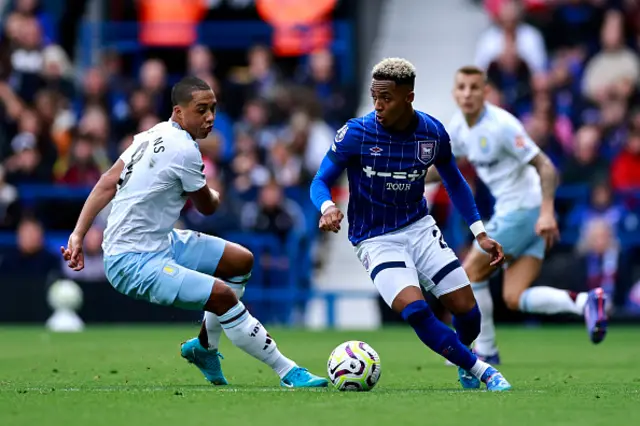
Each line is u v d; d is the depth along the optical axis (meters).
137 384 25.02
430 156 23.25
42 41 71.75
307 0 81.25
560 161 62.66
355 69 83.81
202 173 23.80
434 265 23.23
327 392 21.84
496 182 33.19
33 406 19.36
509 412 18.47
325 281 69.62
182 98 23.77
